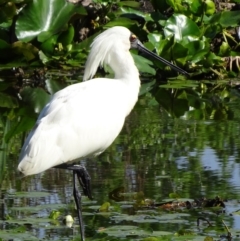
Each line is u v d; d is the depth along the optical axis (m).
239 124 15.89
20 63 21.23
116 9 25.75
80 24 23.78
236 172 12.48
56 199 11.26
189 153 13.68
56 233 9.90
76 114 10.39
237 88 20.11
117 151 14.00
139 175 12.38
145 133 15.27
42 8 21.62
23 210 10.63
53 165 10.04
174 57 20.75
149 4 26.70
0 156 13.63
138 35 22.69
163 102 18.38
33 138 9.90
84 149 10.50
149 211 10.71
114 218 10.33
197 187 11.68
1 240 9.45
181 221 10.23
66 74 21.72
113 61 11.55
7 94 19.27
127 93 11.30
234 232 9.70
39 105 18.02
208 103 18.22
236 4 25.45
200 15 22.12
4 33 22.47
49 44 21.86
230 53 22.02
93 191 11.64
